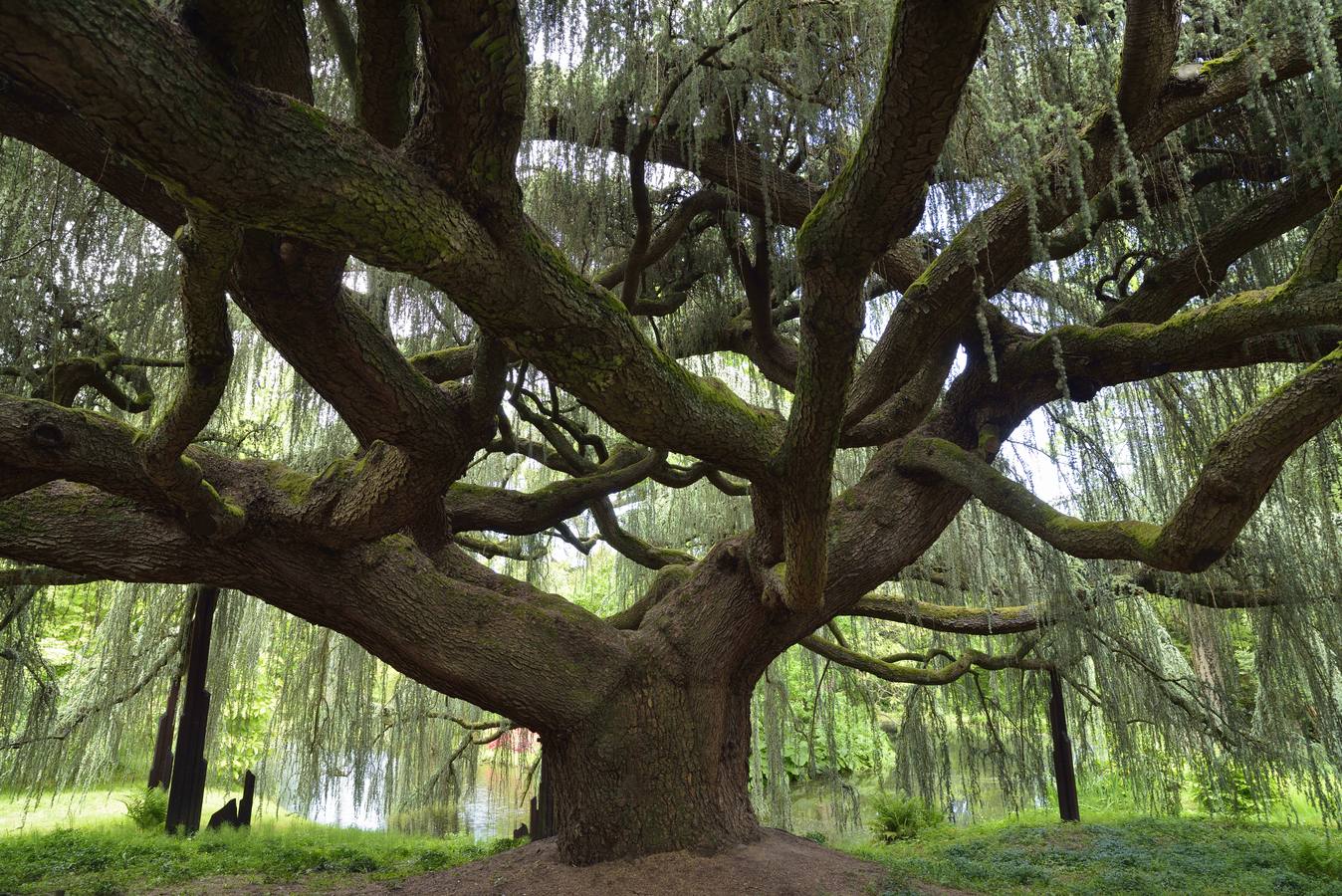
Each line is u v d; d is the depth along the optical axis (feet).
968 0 5.50
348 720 28.63
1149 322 17.33
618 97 13.44
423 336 21.71
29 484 11.87
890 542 17.78
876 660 27.25
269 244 9.56
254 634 30.78
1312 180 13.23
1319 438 18.42
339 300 11.41
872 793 44.73
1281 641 23.21
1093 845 25.35
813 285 8.87
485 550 27.81
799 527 13.10
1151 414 20.18
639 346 10.98
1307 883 18.84
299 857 22.44
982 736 32.48
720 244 20.83
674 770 16.19
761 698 33.14
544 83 14.40
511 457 30.27
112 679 28.63
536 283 9.12
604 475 20.21
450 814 37.19
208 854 23.45
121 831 27.99
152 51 5.06
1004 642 31.35
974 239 12.56
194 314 8.70
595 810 15.83
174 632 33.12
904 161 7.06
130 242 17.26
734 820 16.76
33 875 20.04
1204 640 29.60
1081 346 16.25
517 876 16.01
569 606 17.42
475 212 7.98
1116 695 26.84
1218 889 18.81
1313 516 20.59
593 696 16.25
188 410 10.38
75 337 18.17
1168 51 11.73
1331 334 14.26
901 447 18.44
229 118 5.60
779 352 18.67
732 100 14.49
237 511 13.64
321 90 14.64
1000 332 17.80
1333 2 12.12
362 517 13.97
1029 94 12.43
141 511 13.66
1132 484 21.90
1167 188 15.51
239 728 42.24
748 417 13.51
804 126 14.19
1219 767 27.63
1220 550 11.09
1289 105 14.35
